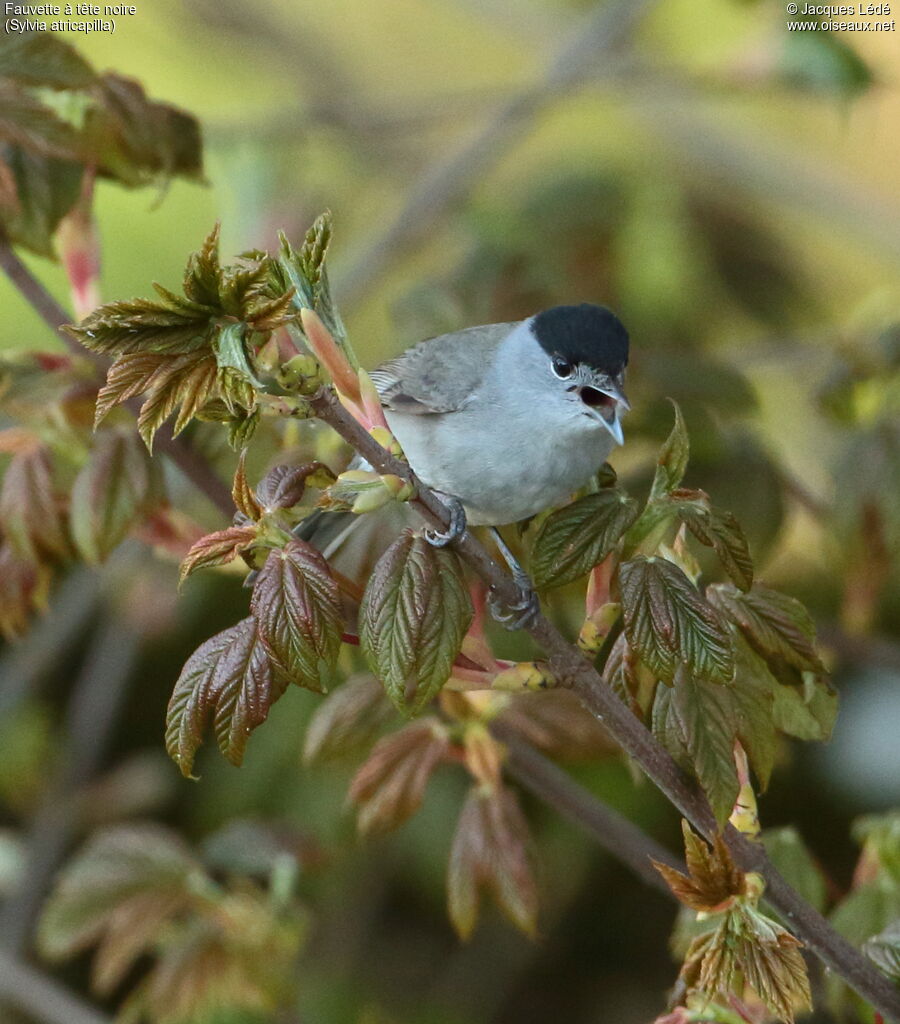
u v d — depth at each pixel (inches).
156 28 604.1
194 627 490.6
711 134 537.6
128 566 424.2
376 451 182.2
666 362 344.5
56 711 527.2
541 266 406.0
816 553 483.8
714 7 554.9
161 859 306.8
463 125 596.4
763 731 197.6
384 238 466.0
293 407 176.9
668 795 202.1
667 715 195.3
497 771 250.5
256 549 187.9
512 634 376.5
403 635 181.5
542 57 567.5
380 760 252.5
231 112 584.4
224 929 302.4
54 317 263.0
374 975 459.2
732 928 189.8
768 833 259.0
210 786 455.5
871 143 574.2
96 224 268.7
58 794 440.8
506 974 467.2
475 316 389.7
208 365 172.9
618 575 196.2
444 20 651.5
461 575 186.7
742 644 203.3
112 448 262.1
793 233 561.9
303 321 184.4
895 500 323.0
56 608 450.6
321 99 604.7
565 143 607.2
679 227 489.4
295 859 313.3
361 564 260.5
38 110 252.4
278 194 425.4
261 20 615.2
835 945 203.3
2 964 382.3
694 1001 196.1
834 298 560.7
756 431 358.6
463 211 459.2
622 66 456.4
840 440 347.3
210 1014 312.5
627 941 476.4
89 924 300.5
